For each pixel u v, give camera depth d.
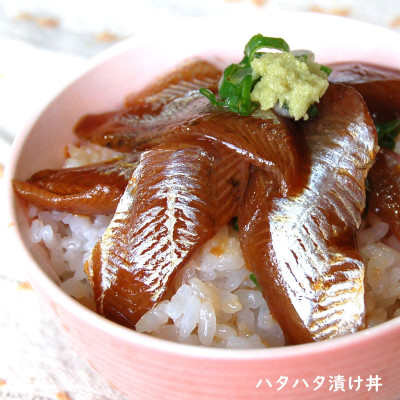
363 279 0.23
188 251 0.24
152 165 0.24
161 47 0.31
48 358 0.28
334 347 0.21
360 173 0.24
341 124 0.24
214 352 0.21
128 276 0.24
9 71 0.39
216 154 0.24
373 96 0.28
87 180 0.26
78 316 0.22
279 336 0.25
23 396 0.27
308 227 0.23
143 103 0.30
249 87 0.25
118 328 0.22
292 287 0.23
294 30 0.31
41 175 0.27
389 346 0.22
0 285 0.30
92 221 0.27
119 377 0.24
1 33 0.43
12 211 0.25
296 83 0.25
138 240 0.24
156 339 0.21
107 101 0.31
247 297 0.25
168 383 0.22
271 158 0.24
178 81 0.30
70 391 0.27
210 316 0.24
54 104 0.29
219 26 0.31
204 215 0.24
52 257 0.27
